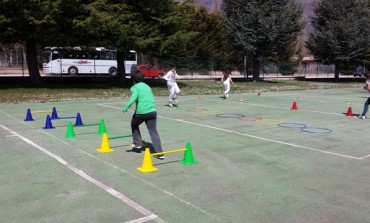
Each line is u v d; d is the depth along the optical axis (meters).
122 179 5.89
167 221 4.40
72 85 25.38
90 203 4.91
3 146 8.06
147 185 5.63
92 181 5.79
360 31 37.28
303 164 6.96
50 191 5.34
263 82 35.84
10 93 19.53
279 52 34.59
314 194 5.39
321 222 4.46
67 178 5.92
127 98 19.05
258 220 4.47
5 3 18.77
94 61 37.69
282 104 17.58
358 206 4.96
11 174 6.11
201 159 7.18
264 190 5.51
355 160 7.32
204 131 10.14
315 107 16.53
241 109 15.34
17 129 10.07
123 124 11.09
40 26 19.83
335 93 25.48
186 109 15.06
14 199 5.04
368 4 40.69
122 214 4.58
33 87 22.89
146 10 24.72
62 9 20.48
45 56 36.59
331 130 10.62
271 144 8.62
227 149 8.05
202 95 21.92
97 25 20.98
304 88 29.80
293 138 9.36
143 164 6.35
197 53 49.19
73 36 22.17
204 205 4.90
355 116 13.73
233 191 5.44
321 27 38.88
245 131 10.23
